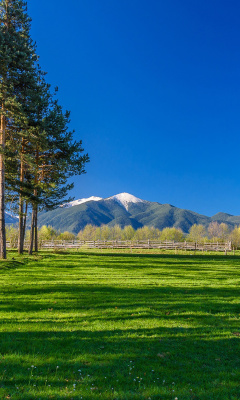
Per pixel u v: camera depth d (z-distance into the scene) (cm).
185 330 881
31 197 2816
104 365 632
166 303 1200
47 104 2752
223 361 680
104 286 1536
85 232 13612
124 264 2617
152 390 528
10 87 2431
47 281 1634
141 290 1460
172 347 754
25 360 636
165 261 3023
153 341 786
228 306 1185
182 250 4956
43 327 862
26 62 2550
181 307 1148
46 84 2947
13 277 1723
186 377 596
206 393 527
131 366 633
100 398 491
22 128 2694
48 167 3198
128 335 823
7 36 2516
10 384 532
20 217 3072
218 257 3800
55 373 584
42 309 1070
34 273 1914
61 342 752
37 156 2962
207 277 1972
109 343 762
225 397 512
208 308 1145
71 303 1162
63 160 2917
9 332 807
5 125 2614
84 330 852
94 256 3397
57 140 2833
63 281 1653
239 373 616
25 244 5247
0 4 2656
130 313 1042
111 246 5197
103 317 984
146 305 1161
